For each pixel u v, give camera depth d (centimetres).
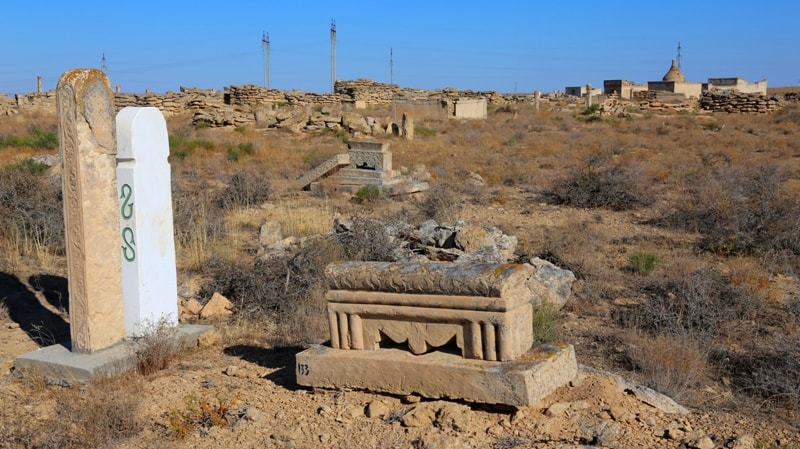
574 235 1194
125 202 684
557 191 1656
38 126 3444
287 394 600
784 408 606
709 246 1144
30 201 1252
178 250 1130
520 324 554
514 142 3122
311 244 1002
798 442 525
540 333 743
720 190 1468
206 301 902
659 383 631
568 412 527
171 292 734
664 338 732
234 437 527
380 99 5788
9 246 1124
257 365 682
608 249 1162
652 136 3366
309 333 752
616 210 1530
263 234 1152
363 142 1802
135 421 541
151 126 699
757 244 1110
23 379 645
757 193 1416
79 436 523
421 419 525
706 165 2192
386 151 1798
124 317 696
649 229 1322
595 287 936
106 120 660
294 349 734
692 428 533
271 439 521
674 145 2931
